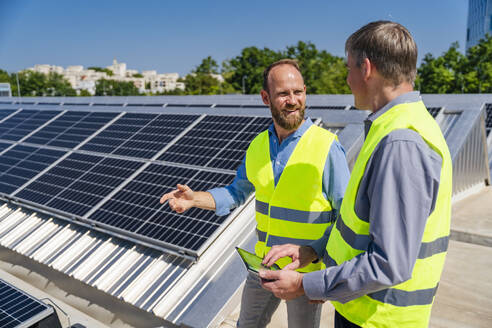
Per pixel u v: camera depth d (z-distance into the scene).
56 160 9.10
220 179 6.45
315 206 3.03
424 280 1.94
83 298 5.80
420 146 1.74
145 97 23.53
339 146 3.02
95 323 5.50
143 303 5.00
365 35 2.00
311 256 2.77
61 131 11.03
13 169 9.28
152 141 8.68
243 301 3.41
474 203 10.08
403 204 1.72
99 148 9.16
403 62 1.93
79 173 8.14
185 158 7.47
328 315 4.84
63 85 145.38
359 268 1.80
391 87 1.99
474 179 11.49
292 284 2.05
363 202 1.96
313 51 94.38
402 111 1.90
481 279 5.86
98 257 6.00
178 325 4.64
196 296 4.94
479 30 134.12
